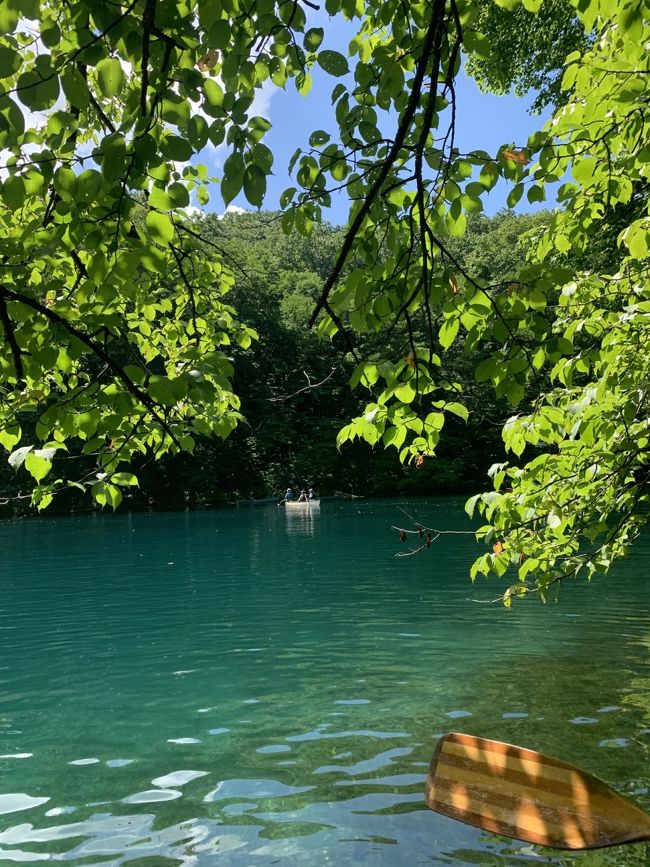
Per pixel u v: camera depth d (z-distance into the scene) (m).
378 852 3.35
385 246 2.61
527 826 2.95
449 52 2.33
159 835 3.61
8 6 1.54
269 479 41.91
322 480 41.88
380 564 13.98
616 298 3.85
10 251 2.27
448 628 8.13
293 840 3.50
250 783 4.19
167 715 5.50
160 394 2.15
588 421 3.61
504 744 3.10
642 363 3.57
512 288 2.17
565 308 3.85
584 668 6.30
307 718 5.29
